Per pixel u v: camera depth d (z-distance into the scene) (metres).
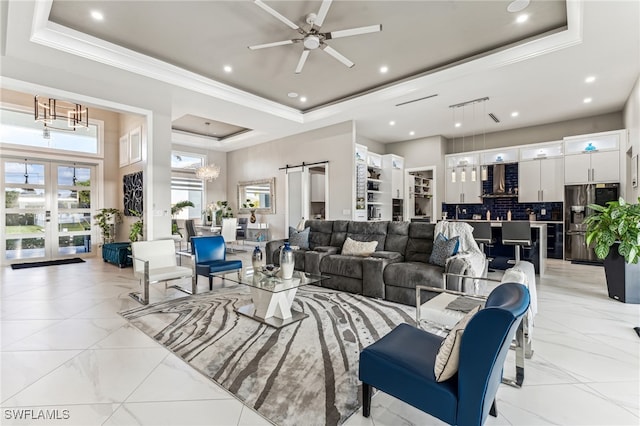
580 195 6.33
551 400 1.84
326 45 3.30
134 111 4.93
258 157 8.70
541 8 3.19
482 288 3.84
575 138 6.41
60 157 6.76
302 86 5.25
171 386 1.99
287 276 3.23
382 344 1.74
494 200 7.78
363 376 1.67
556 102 5.52
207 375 2.12
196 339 2.70
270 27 3.54
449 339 1.43
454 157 8.12
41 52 3.62
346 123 6.52
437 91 4.88
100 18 3.37
